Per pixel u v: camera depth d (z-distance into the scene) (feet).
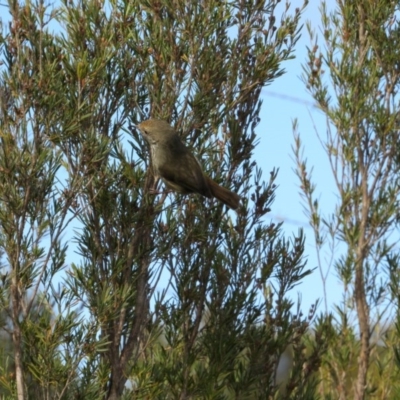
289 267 90.58
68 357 71.67
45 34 72.69
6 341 83.66
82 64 71.46
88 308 73.87
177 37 78.43
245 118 87.35
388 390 96.32
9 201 69.72
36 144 70.59
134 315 77.61
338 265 99.40
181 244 84.23
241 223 89.25
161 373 79.77
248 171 89.25
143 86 78.89
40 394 74.08
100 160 71.92
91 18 74.95
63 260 74.38
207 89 79.20
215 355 84.99
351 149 100.48
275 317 91.20
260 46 82.33
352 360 98.12
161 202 77.30
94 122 75.61
